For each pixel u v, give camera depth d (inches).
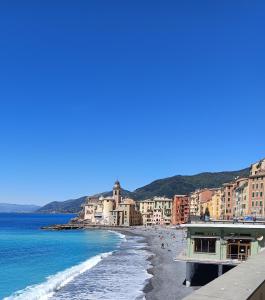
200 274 2573.8
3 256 4672.7
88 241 7396.7
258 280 462.0
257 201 6289.4
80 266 3622.0
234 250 2231.8
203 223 2388.0
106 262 3939.5
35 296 2325.3
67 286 2640.3
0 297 2309.3
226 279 463.8
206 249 2292.1
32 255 4837.6
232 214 7706.7
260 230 2181.3
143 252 5068.9
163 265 3585.1
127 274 3120.1
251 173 6747.1
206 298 371.9
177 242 6776.6
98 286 2625.5
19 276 3179.1
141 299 2225.6
